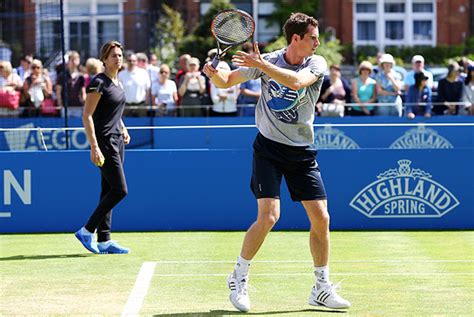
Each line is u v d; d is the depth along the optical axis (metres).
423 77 18.45
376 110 18.36
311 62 7.18
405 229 12.72
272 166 7.33
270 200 7.28
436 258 10.06
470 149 12.69
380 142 17.62
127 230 12.69
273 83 7.24
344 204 12.70
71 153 12.63
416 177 12.70
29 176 12.62
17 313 7.23
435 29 36.81
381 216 12.72
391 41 36.91
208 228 12.76
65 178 12.64
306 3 34.72
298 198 7.41
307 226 12.63
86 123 10.00
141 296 7.88
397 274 8.99
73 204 12.66
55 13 19.73
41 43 19.48
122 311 7.29
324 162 12.69
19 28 21.97
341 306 7.31
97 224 10.34
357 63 33.50
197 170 12.73
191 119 17.94
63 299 7.78
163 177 12.72
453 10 36.78
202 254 10.39
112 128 10.19
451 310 7.30
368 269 9.30
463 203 12.73
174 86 19.00
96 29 28.23
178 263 9.71
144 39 27.39
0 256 10.32
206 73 7.32
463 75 19.91
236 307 7.27
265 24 34.69
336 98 18.50
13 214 12.62
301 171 7.36
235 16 7.34
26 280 8.70
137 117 18.14
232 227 12.77
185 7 33.56
